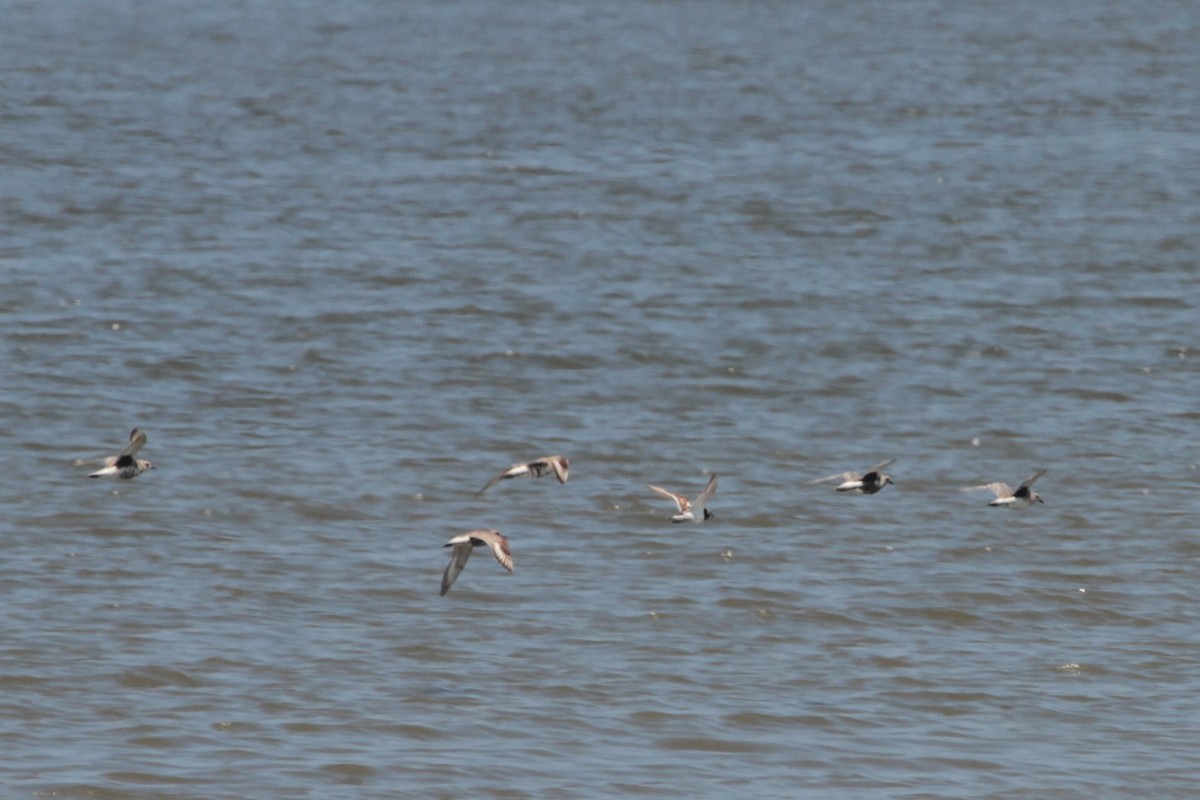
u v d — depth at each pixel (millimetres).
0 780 29938
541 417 53406
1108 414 54469
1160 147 94312
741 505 46438
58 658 35406
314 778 30500
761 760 31922
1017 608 39969
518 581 40875
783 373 58000
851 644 37719
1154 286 68500
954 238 75500
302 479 47375
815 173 87812
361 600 39375
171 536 43000
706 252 73000
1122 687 35844
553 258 71625
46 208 78312
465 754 31688
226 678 34844
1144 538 44469
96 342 59344
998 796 30672
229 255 71000
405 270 69125
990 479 48875
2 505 44656
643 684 35250
